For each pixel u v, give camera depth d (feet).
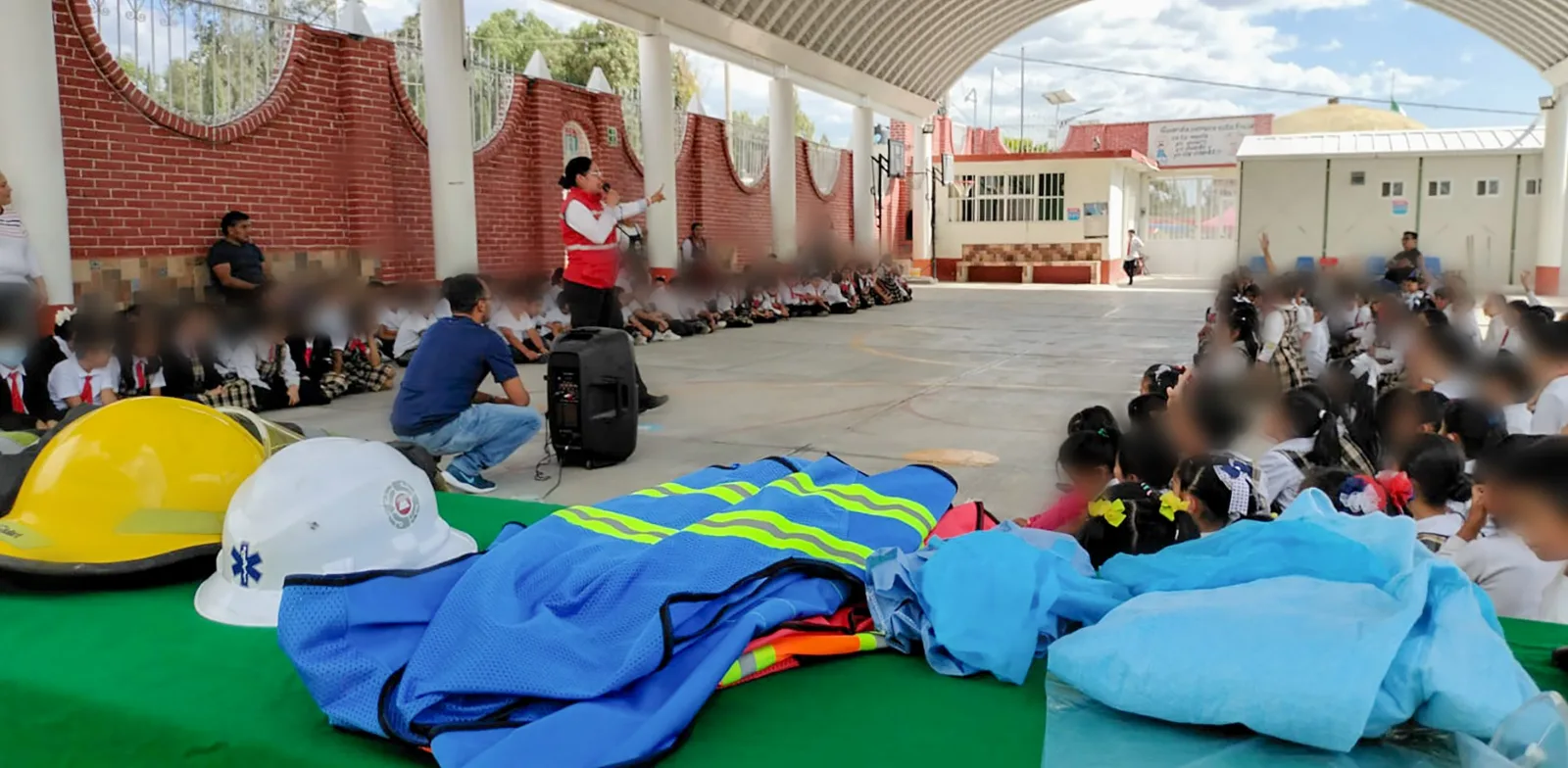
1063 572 7.61
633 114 49.42
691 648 7.04
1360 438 13.03
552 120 41.91
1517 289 56.90
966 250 79.25
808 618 7.70
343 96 32.60
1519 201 56.39
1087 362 31.73
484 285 16.76
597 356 17.53
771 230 62.64
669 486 10.37
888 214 78.02
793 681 7.26
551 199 41.98
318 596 7.00
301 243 31.60
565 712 6.32
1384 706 5.96
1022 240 77.87
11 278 21.47
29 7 22.02
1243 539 7.47
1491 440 11.34
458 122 33.06
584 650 6.88
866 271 56.59
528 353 32.60
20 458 10.71
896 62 66.64
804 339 39.45
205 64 28.96
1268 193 58.59
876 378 28.73
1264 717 6.01
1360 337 24.76
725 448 19.61
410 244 35.22
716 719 6.70
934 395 25.75
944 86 74.90
